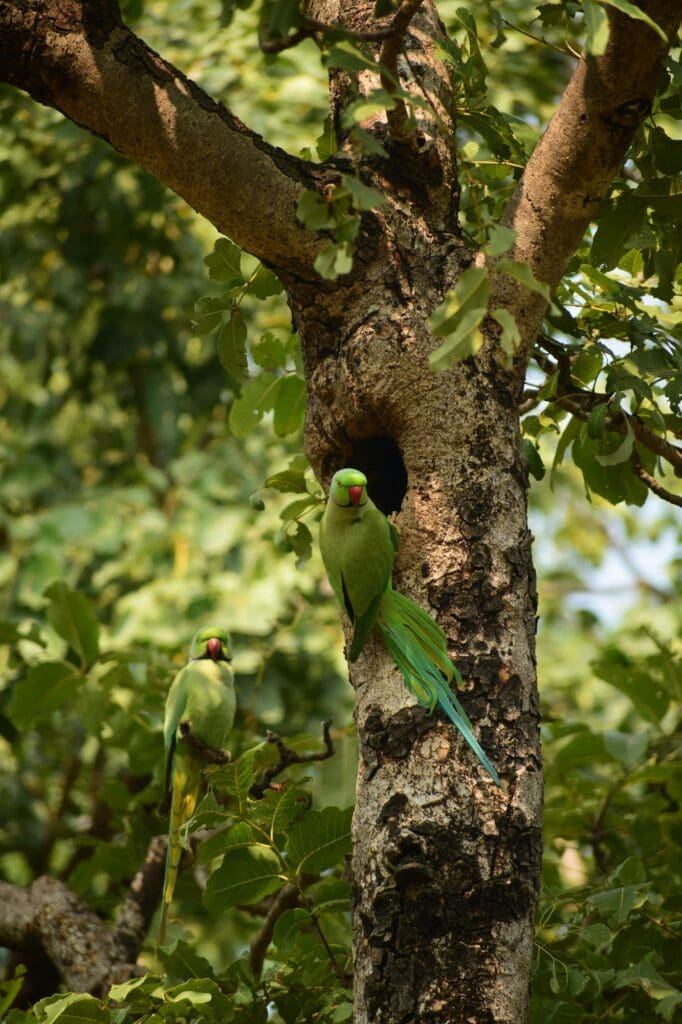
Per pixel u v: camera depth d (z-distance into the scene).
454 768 5.54
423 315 6.25
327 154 7.80
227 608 14.38
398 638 5.84
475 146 7.89
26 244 16.97
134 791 14.66
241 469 16.36
